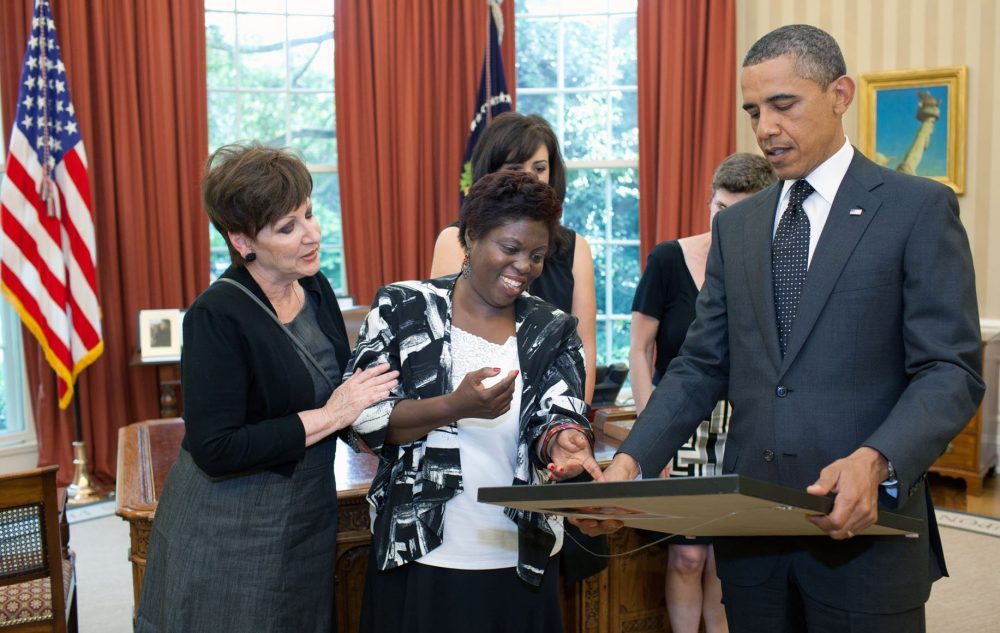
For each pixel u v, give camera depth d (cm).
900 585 166
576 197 642
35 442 548
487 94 562
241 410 167
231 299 169
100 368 534
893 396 166
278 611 173
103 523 469
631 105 632
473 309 170
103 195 532
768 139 166
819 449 167
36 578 230
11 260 483
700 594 259
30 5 515
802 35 163
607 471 173
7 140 525
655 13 581
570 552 217
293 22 601
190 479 176
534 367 168
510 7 593
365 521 229
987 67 544
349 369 174
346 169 582
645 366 265
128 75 530
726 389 192
